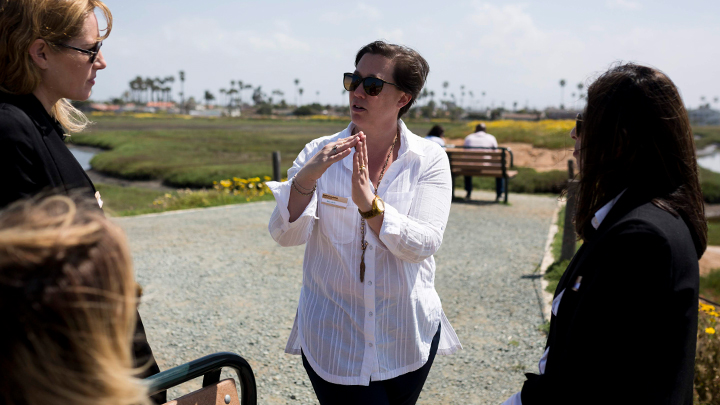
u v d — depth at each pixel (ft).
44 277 2.60
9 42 5.59
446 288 18.97
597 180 4.80
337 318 6.88
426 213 6.98
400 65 6.88
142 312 16.24
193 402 5.11
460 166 38.45
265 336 14.75
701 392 11.27
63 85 6.09
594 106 4.80
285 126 331.16
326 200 6.85
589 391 4.22
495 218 32.17
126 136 202.59
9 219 2.86
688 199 4.55
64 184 5.89
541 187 49.55
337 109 590.96
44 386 2.61
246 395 5.70
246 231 27.20
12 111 5.58
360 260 6.79
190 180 92.63
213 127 301.43
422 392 12.14
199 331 14.97
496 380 12.61
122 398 2.81
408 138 7.15
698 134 310.24
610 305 4.16
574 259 5.10
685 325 4.11
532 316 16.28
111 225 2.96
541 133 89.86
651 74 4.66
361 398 6.73
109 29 6.46
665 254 4.08
